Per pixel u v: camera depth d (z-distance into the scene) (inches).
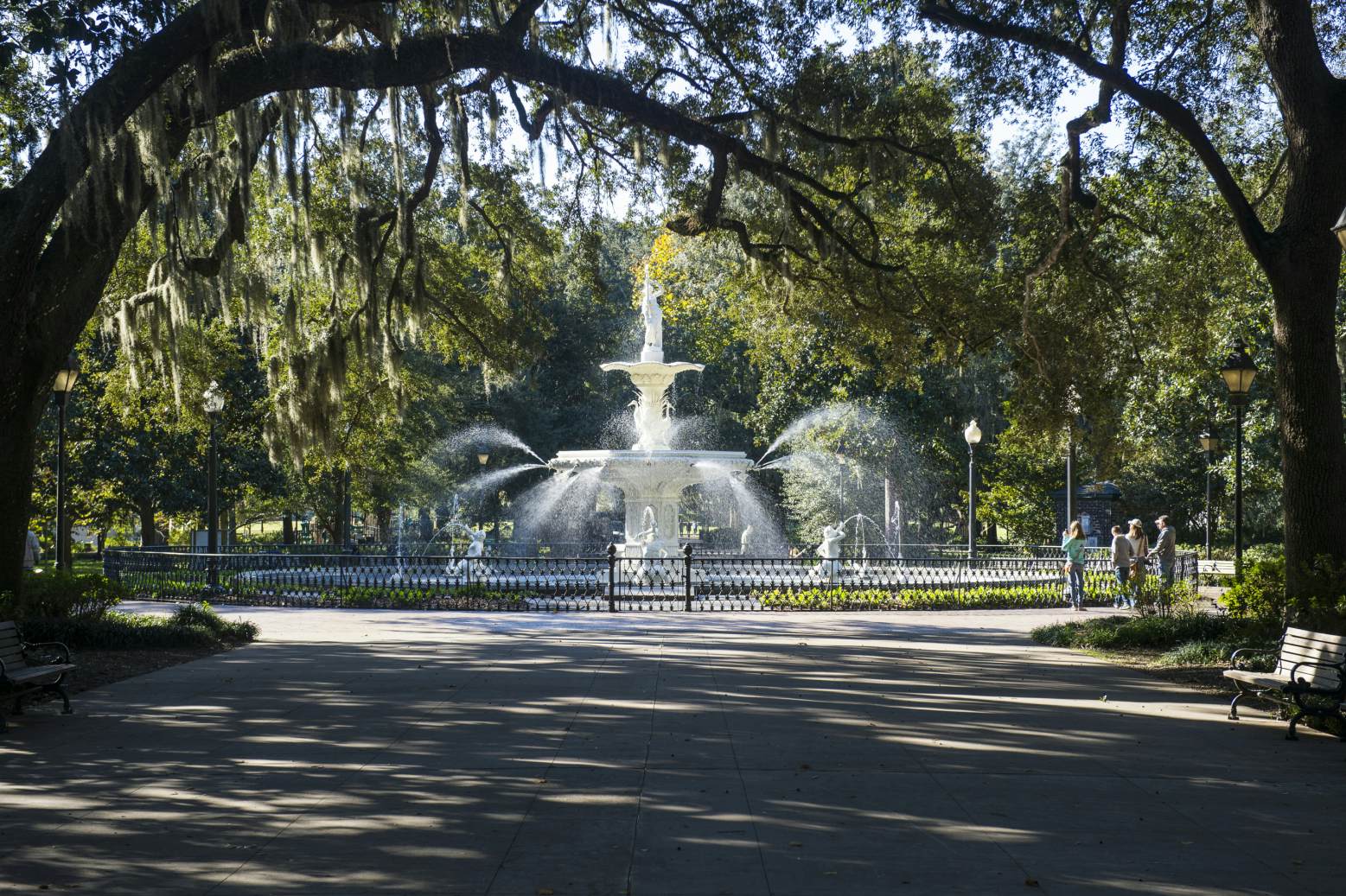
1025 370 745.6
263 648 604.7
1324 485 501.7
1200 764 319.0
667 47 716.0
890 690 458.0
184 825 249.1
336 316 737.6
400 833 242.2
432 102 640.4
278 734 356.5
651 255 1592.0
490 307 967.6
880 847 233.0
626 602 901.8
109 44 526.9
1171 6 677.9
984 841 238.1
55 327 516.4
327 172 813.9
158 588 938.1
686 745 340.5
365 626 729.0
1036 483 1552.7
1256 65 724.0
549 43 710.5
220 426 1384.1
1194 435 1499.8
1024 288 735.1
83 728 367.9
